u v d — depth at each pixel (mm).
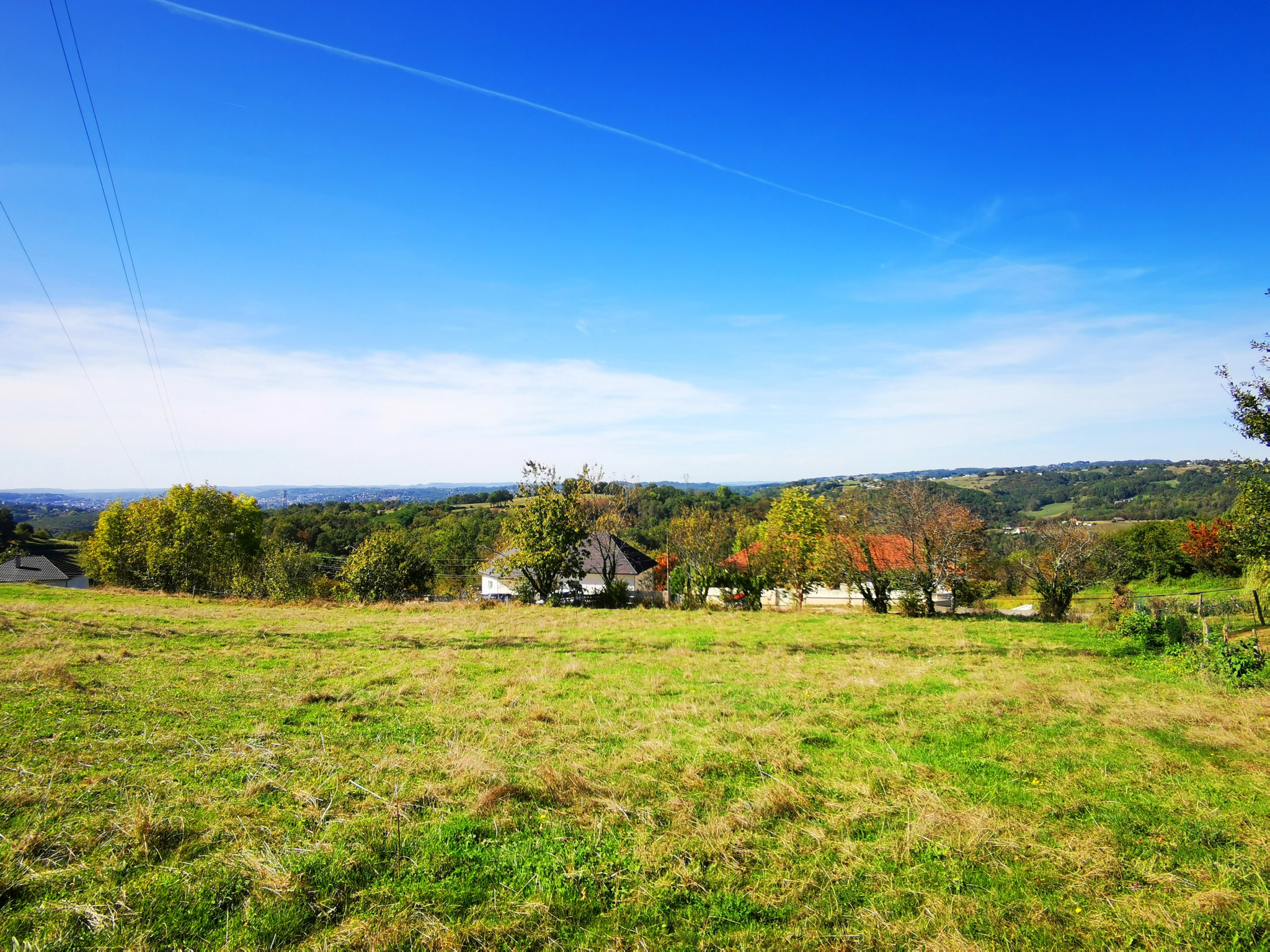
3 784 6043
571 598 29031
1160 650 16172
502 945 4234
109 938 4078
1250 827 6223
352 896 4652
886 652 16734
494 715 9398
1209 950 4438
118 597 27250
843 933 4469
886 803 6605
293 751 7387
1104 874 5324
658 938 4375
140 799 5926
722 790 6848
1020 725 9484
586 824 5914
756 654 15977
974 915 4742
